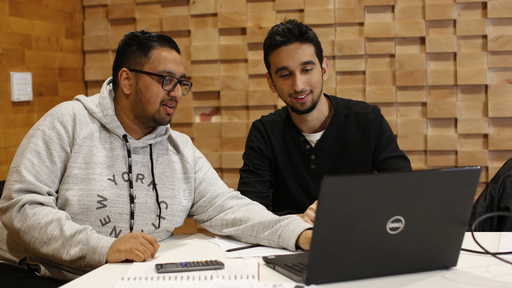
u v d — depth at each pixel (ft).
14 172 4.86
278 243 4.51
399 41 8.87
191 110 9.45
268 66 6.46
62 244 4.39
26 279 4.86
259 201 6.61
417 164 8.97
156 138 5.37
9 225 4.63
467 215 3.67
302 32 6.16
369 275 3.56
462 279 3.56
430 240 3.61
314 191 6.81
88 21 9.68
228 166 9.31
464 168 3.54
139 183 5.20
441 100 8.82
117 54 5.33
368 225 3.39
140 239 4.24
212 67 9.37
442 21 8.71
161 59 5.12
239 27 9.22
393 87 8.88
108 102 5.25
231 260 4.15
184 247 4.67
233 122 9.33
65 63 9.10
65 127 5.11
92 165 5.06
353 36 8.96
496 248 4.31
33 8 8.16
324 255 3.36
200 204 5.47
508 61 8.55
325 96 7.06
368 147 6.74
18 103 7.77
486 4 8.53
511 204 5.70
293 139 6.82
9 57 7.58
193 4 9.32
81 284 3.60
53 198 4.83
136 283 3.49
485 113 8.71
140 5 9.53
